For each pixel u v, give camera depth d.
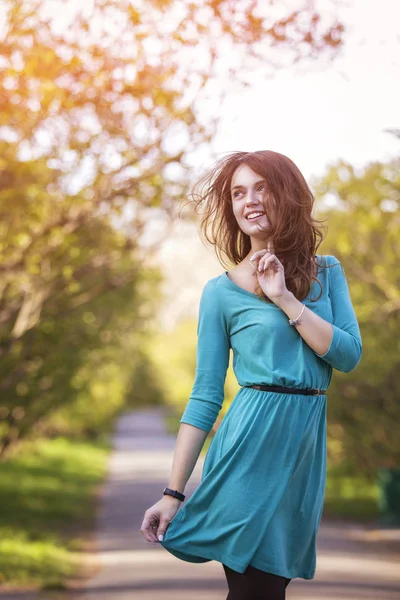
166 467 37.16
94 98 8.16
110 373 43.91
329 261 3.19
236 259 3.33
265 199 3.08
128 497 25.72
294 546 3.05
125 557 15.02
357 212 14.30
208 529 3.04
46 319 13.91
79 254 11.95
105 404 49.38
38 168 9.70
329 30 7.05
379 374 17.03
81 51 7.91
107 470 35.38
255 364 3.04
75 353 17.27
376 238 15.23
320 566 13.55
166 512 3.08
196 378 3.17
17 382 15.42
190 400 3.17
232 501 2.99
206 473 3.10
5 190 9.80
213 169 3.24
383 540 16.92
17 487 25.14
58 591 11.61
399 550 15.63
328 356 2.98
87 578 12.84
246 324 3.07
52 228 10.70
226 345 3.18
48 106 8.33
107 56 7.89
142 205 10.11
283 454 2.99
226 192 3.23
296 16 7.08
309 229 3.11
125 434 61.94
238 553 2.98
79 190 9.71
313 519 3.08
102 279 13.78
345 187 13.97
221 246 3.35
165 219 10.20
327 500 22.83
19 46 8.02
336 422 19.23
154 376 103.31
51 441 42.78
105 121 8.45
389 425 18.39
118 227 11.56
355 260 15.14
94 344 18.27
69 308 14.02
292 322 2.98
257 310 3.06
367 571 13.15
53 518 20.25
